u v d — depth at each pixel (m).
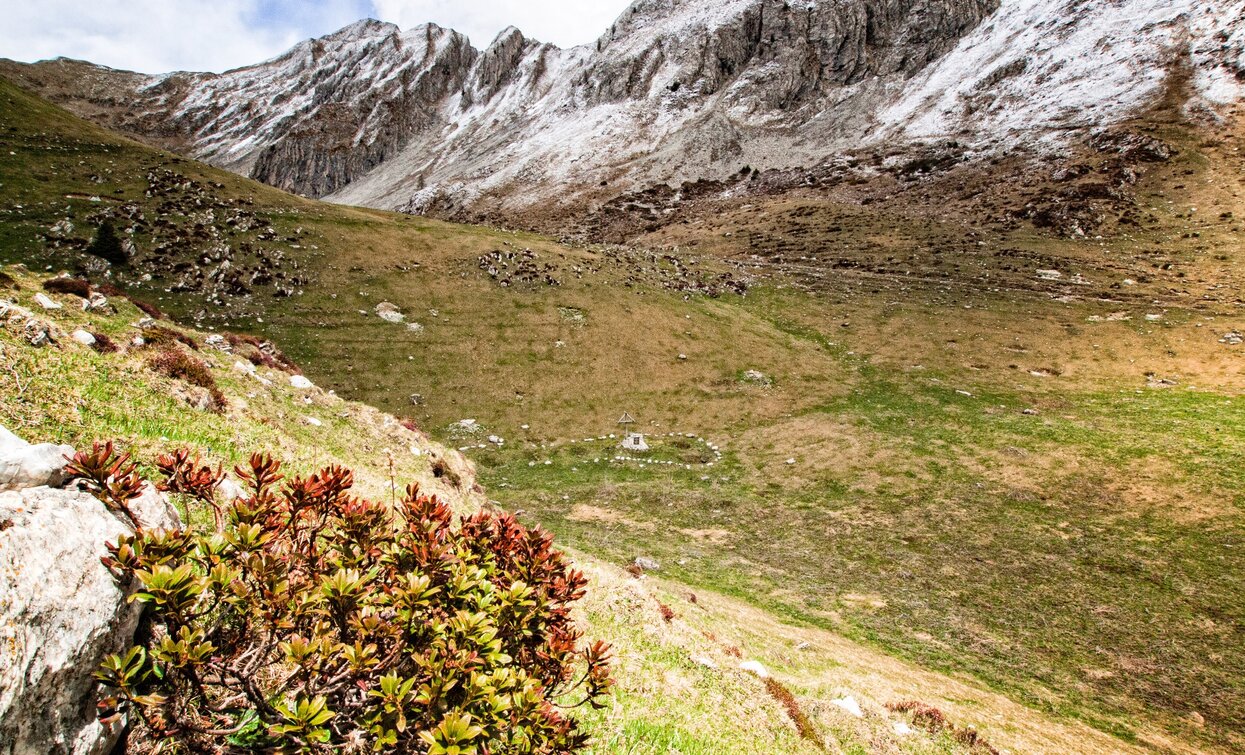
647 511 45.12
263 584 4.28
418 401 58.91
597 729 8.80
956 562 36.25
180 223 72.56
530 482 49.88
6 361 11.24
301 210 85.69
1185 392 58.62
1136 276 89.69
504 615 5.26
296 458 16.27
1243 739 22.09
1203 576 32.72
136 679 3.93
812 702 17.64
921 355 74.00
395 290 73.25
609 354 69.62
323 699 3.94
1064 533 38.44
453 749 3.77
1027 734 20.30
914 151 174.00
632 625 14.98
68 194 72.94
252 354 27.27
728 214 155.50
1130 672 26.12
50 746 3.58
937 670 26.06
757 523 43.00
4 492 4.00
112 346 15.85
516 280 79.94
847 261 107.12
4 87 96.25
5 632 3.43
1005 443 52.16
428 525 5.33
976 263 100.06
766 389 66.81
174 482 5.08
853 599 32.59
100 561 4.23
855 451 53.38
